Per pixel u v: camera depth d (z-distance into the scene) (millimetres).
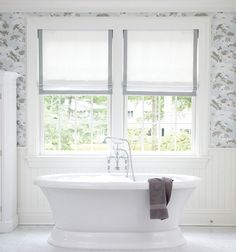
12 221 4297
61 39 4543
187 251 3631
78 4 4496
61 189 3684
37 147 4559
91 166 4531
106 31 4543
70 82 4551
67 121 4629
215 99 4523
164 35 4527
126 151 4379
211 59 4520
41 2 4484
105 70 4543
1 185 4219
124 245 3678
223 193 4523
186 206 4527
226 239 3988
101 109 4617
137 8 4500
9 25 4531
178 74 4531
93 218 3705
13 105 4359
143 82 4531
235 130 4523
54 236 3824
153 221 3711
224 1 4441
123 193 3617
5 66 4543
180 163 4516
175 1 4453
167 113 4609
